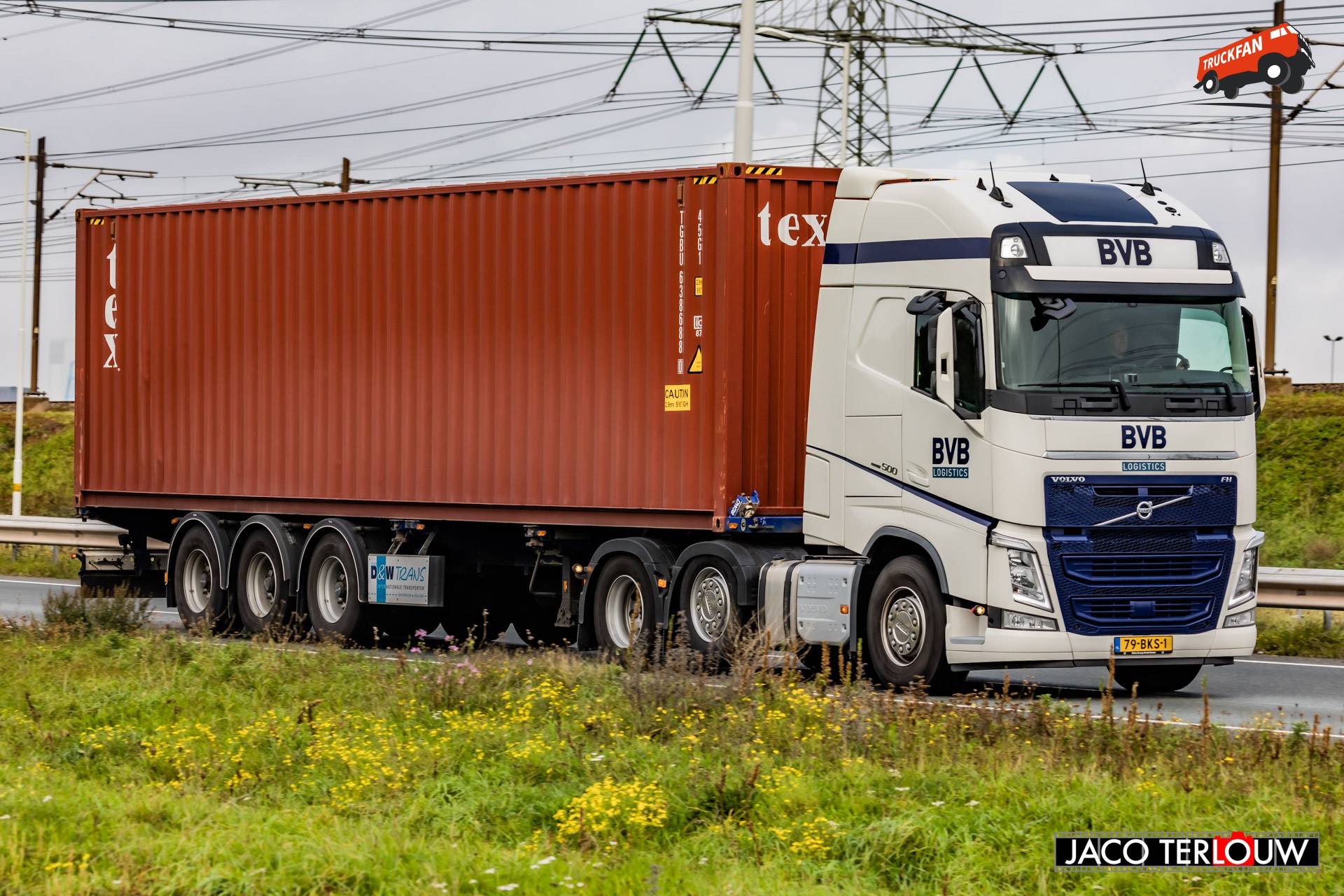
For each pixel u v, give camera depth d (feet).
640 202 106.63
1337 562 206.90
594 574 109.29
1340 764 61.52
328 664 95.61
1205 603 89.35
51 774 66.28
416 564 119.55
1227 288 90.48
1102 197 92.73
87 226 141.79
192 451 134.51
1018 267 87.81
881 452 94.12
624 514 107.65
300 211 126.72
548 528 112.68
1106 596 87.45
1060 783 58.34
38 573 203.31
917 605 91.86
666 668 82.07
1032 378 86.99
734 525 101.45
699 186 103.81
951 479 89.76
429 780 62.90
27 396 406.21
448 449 117.29
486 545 119.55
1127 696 94.58
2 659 99.45
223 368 132.16
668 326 105.09
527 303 112.68
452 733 71.00
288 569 126.11
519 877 48.91
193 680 91.35
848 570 94.89
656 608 104.53
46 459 359.66
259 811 59.26
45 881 48.19
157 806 58.90
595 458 108.88
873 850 51.26
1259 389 91.66
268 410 129.18
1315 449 241.55
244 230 130.82
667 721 72.18
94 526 199.72
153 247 137.18
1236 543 89.97
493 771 63.98
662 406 105.29
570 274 110.32
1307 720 82.94
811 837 52.70
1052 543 86.38
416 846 52.42
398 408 120.47
